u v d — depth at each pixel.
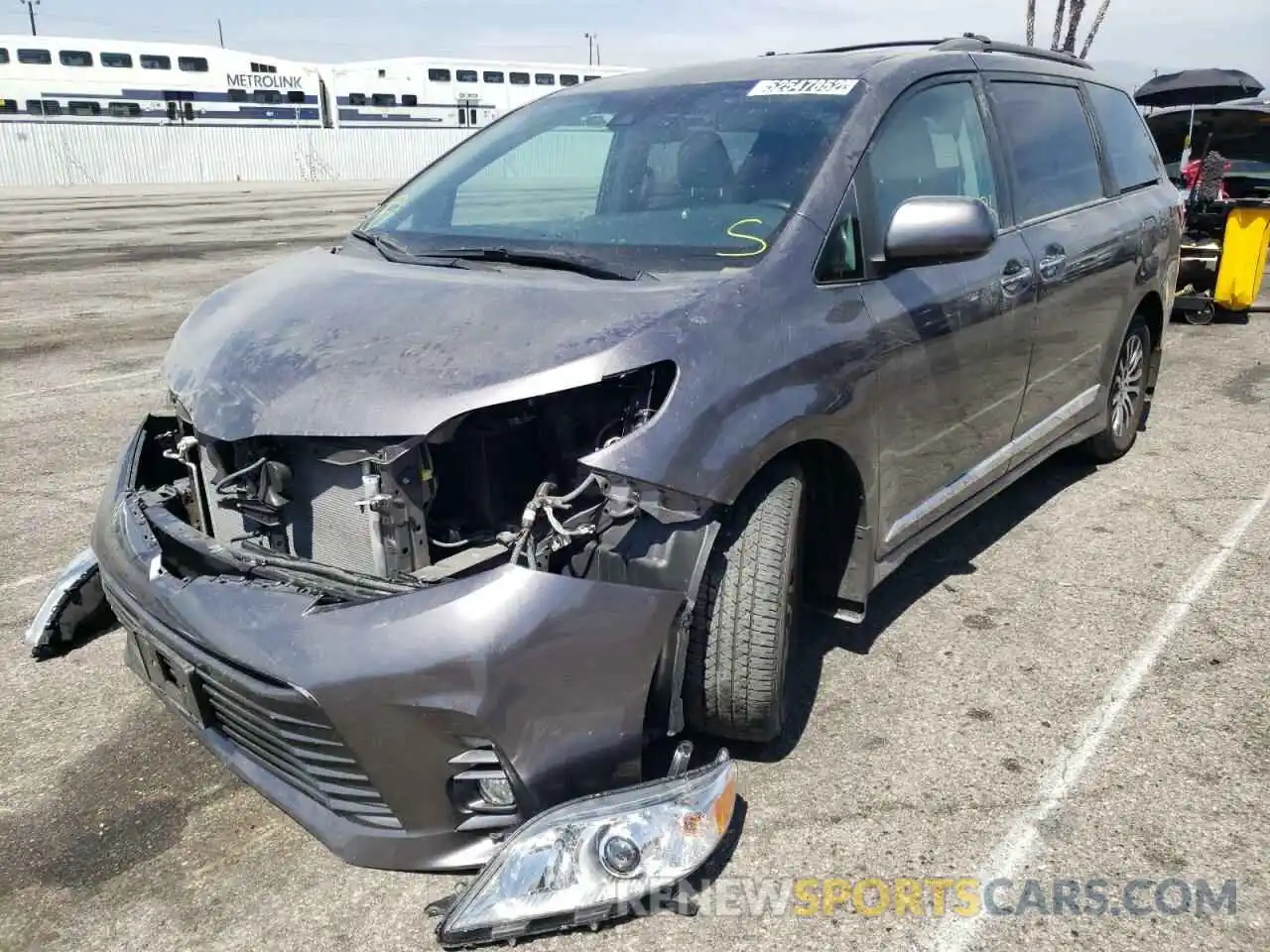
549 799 2.37
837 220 3.09
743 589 2.71
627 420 2.53
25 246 17.12
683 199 3.26
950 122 3.75
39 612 3.71
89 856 2.73
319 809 2.53
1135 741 3.11
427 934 2.44
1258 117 9.52
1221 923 2.41
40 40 35.44
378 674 2.27
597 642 2.36
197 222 21.28
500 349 2.52
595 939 2.41
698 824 2.41
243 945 2.43
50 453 6.11
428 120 42.09
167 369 3.02
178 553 2.78
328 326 2.78
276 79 39.81
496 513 2.67
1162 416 6.50
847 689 3.41
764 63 3.85
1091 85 5.06
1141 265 5.02
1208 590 4.09
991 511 4.96
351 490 2.56
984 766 3.00
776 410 2.67
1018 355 3.95
